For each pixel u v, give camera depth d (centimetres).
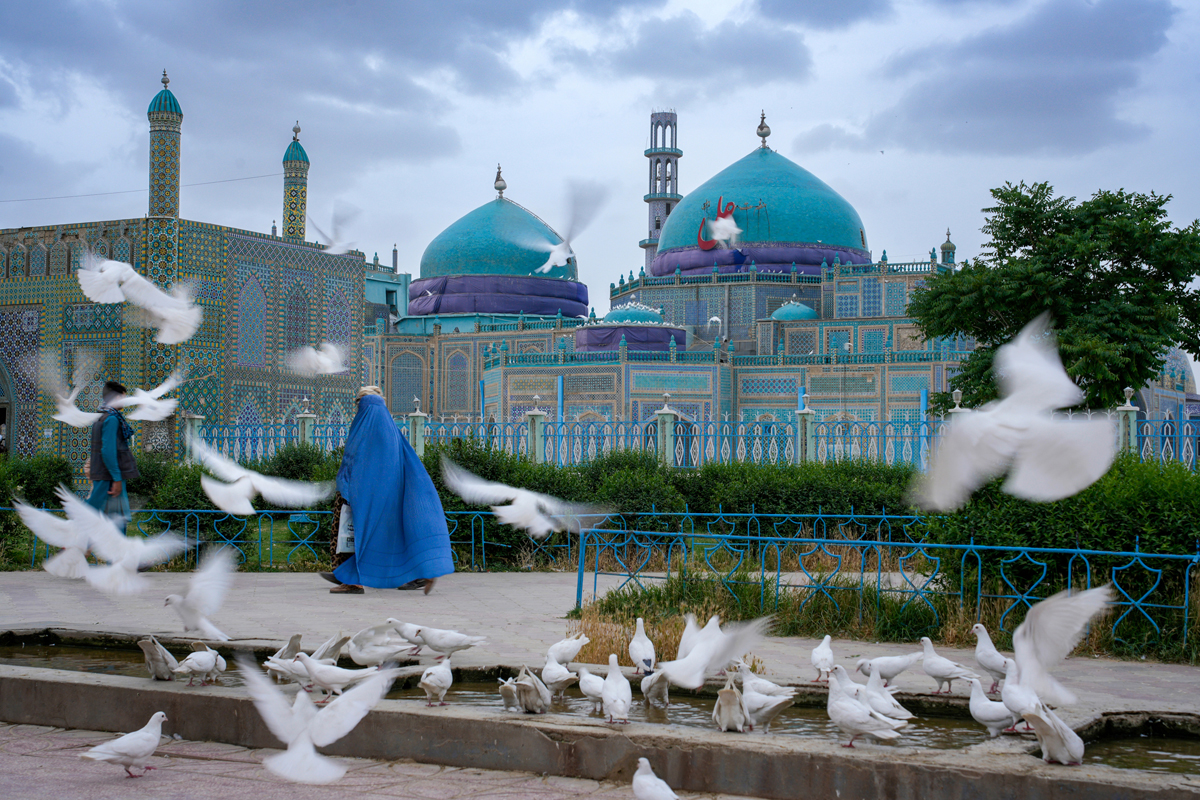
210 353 1994
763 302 3550
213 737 420
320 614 660
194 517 946
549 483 1021
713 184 3772
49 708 448
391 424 750
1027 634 344
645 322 3353
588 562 936
